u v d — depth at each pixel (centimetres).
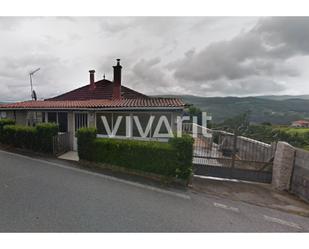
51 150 802
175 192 480
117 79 1105
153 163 577
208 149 867
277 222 363
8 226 288
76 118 933
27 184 463
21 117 1069
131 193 448
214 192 509
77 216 327
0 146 917
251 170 610
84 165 666
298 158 519
